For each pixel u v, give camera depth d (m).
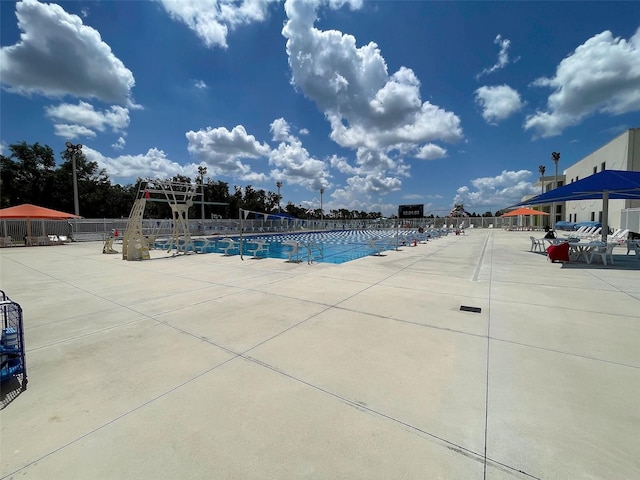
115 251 14.95
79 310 5.05
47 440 2.05
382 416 2.29
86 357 3.32
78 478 1.74
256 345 3.60
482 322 4.32
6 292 6.36
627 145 23.16
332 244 20.34
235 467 1.82
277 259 11.98
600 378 2.79
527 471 1.76
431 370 2.97
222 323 4.37
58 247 18.53
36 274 8.66
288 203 78.75
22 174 38.47
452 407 2.39
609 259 10.45
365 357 3.27
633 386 2.65
